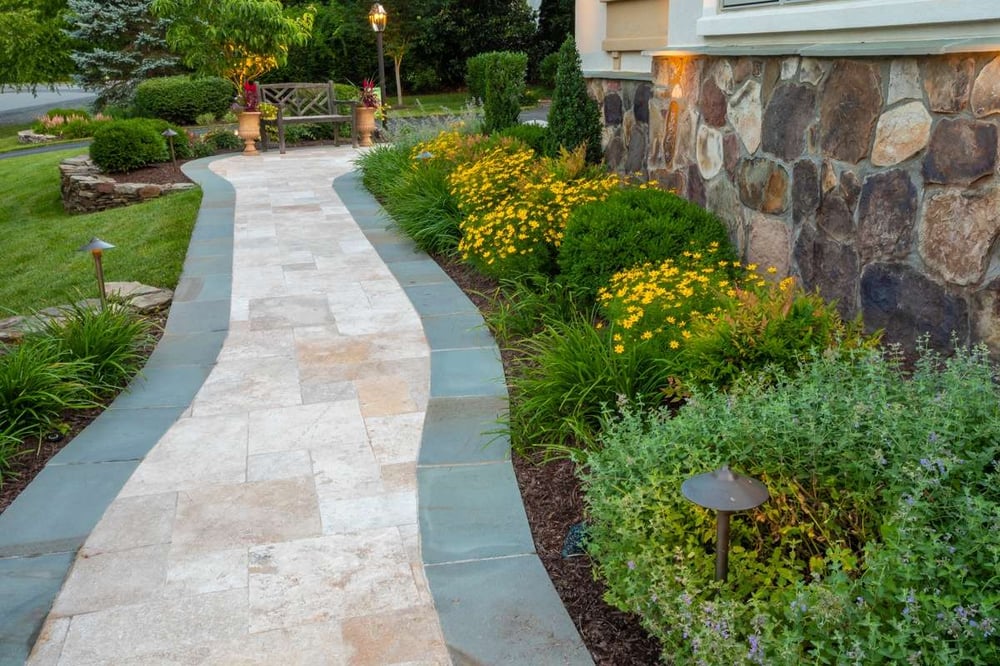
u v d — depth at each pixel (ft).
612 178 19.38
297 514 10.46
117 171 39.17
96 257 16.28
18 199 39.88
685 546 7.86
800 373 9.60
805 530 7.78
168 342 16.55
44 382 13.04
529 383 12.77
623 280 14.60
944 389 8.88
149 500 10.82
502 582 8.98
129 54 70.38
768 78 14.42
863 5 12.09
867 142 12.01
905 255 11.54
